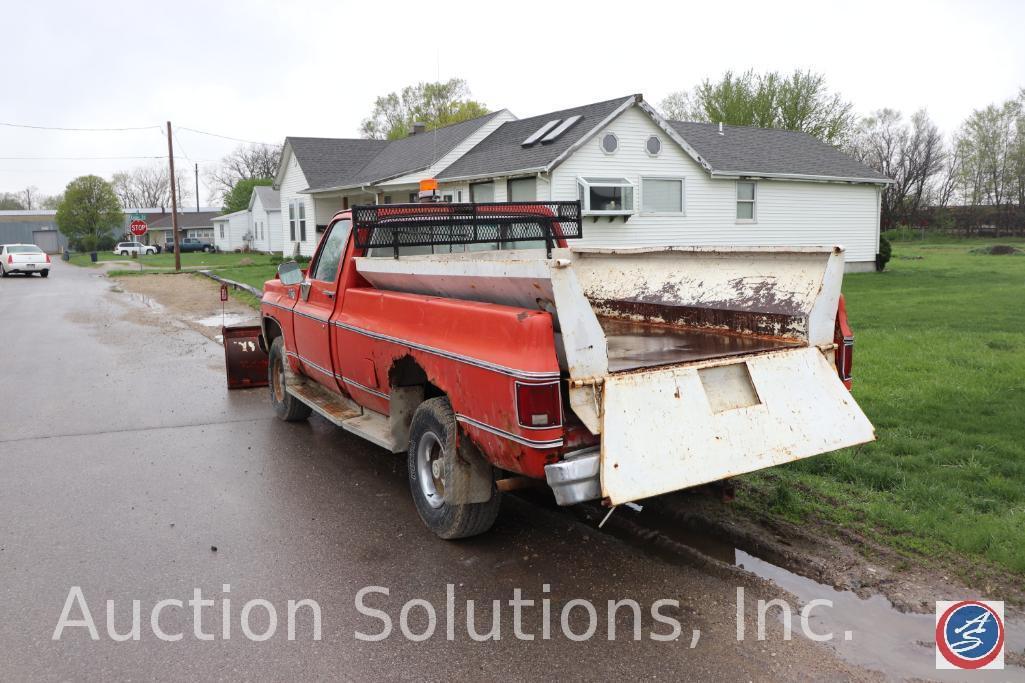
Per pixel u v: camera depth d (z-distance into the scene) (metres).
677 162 20.98
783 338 4.54
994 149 55.34
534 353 3.66
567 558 4.46
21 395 9.25
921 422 6.37
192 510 5.33
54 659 3.46
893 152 58.19
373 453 6.69
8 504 5.48
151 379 10.21
